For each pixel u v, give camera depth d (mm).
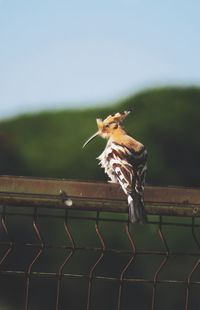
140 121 23391
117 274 16141
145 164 8711
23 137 22969
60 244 16203
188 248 16125
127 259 16141
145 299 16000
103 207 6508
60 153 22391
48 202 6402
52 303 16078
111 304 16109
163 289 15711
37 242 15688
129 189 6668
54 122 23109
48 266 15922
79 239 16188
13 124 23219
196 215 6590
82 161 22094
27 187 6383
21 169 22438
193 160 22875
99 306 16109
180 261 15945
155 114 23531
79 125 23438
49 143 22625
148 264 16031
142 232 16234
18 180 6379
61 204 6418
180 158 22766
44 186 6402
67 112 23703
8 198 6367
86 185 6461
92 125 23531
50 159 22375
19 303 15953
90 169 22016
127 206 6586
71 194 6422
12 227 15539
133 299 16031
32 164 22422
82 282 16125
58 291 6449
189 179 22781
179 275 15898
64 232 16250
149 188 6656
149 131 23031
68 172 22156
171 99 23922
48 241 16062
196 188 6598
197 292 15539
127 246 16203
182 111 23453
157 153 22703
